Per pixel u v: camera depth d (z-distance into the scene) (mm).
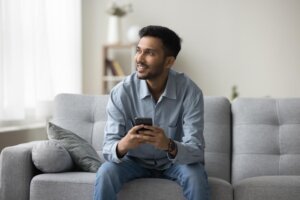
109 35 4531
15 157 2068
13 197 2070
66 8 4156
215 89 4695
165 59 1975
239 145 2363
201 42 4695
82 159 2166
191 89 2041
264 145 2334
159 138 1812
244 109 2430
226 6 4660
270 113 2402
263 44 4625
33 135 3568
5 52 3137
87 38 4855
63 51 4102
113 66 4570
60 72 4047
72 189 1980
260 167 2289
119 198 1943
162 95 2021
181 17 4707
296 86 4594
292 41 4590
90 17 4836
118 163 1930
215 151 2363
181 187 1913
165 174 2057
